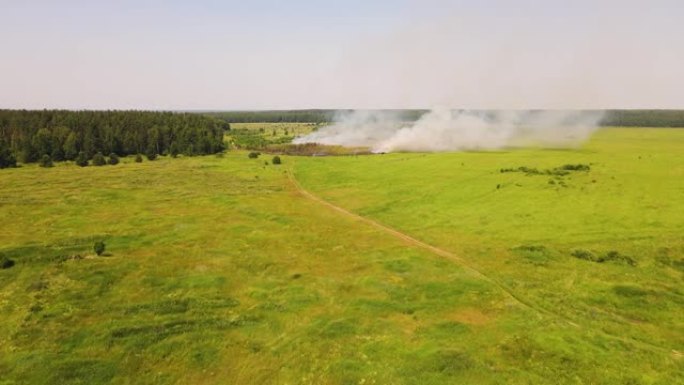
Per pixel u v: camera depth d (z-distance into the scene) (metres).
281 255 51.91
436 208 70.75
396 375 28.77
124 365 30.91
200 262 49.72
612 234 55.81
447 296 40.34
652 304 39.19
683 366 29.72
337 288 42.78
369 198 79.06
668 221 58.94
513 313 36.94
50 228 61.00
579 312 37.84
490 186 80.12
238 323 36.56
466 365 29.53
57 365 30.28
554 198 70.75
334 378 28.94
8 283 43.47
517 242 54.75
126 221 64.75
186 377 30.00
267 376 29.81
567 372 28.81
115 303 39.88
